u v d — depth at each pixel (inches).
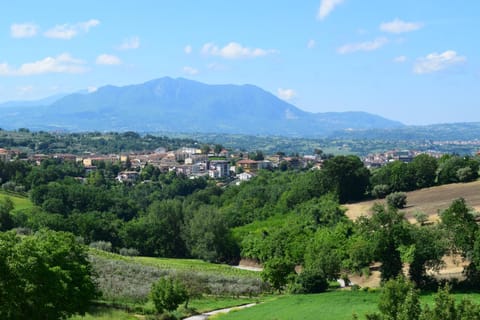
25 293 1812.3
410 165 6289.4
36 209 7140.8
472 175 6141.7
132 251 6131.9
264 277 3850.9
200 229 6190.9
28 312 1856.5
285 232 5359.3
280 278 3779.5
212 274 4522.6
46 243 2341.3
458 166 6225.4
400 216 3240.7
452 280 3038.9
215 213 6333.7
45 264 1943.9
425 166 6259.8
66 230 6294.3
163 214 6604.3
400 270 3134.8
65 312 2300.7
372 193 6225.4
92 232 6314.0
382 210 3312.0
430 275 3139.8
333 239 4434.1
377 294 3029.0
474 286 2960.1
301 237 5073.8
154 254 6486.2
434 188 6077.8
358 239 3846.0
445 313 1320.1
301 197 6697.8
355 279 3727.9
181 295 3016.7
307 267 3885.3
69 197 7608.3
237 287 4005.9
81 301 2317.9
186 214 6633.9
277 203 7130.9
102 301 3120.1
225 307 3339.1
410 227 3284.9
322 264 3668.8
